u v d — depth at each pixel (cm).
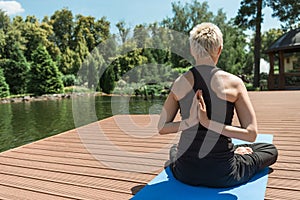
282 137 310
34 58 2058
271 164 200
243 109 154
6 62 2138
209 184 169
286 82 1451
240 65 2144
